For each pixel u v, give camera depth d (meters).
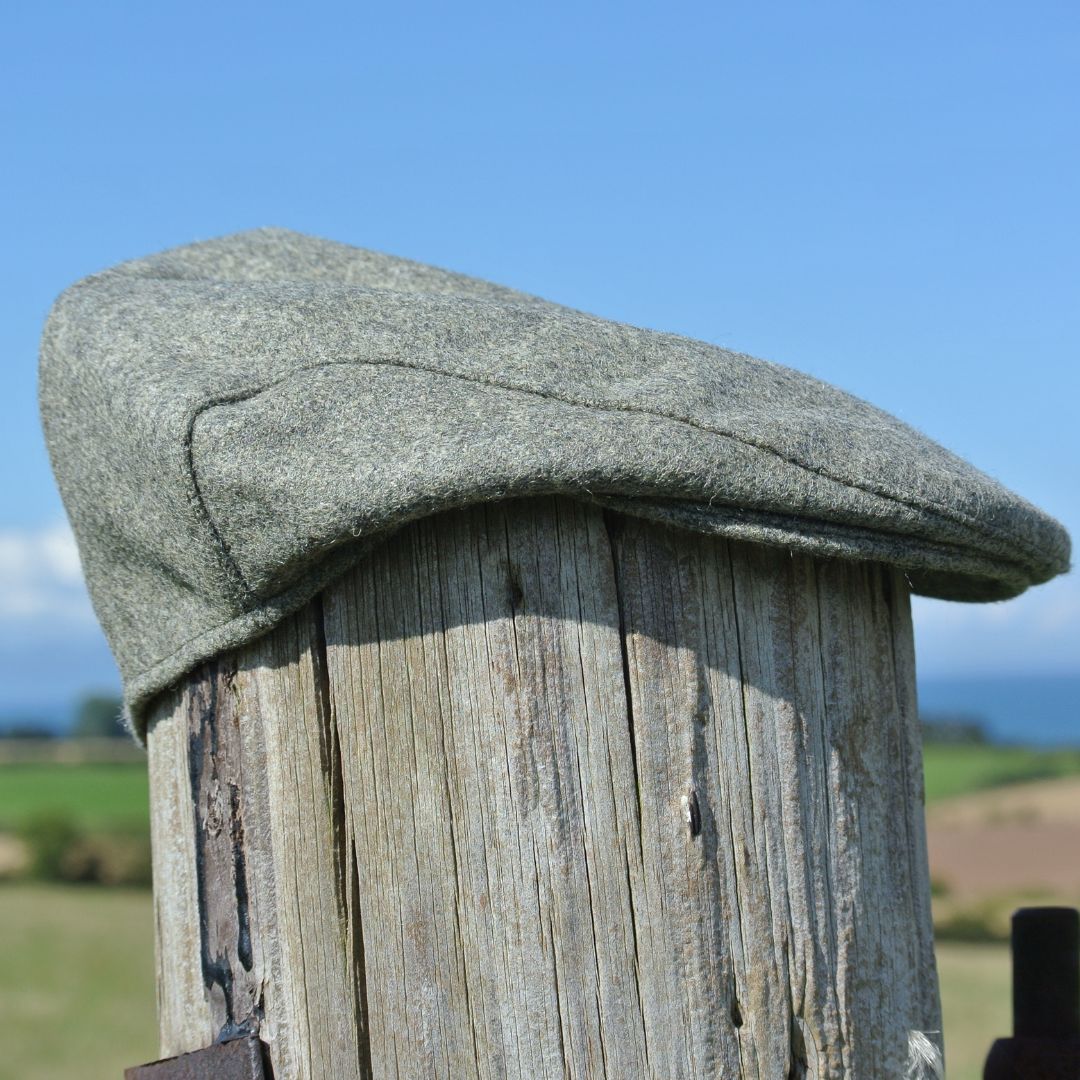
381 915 1.38
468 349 1.38
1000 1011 7.66
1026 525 1.54
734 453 1.32
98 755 41.03
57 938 12.30
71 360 1.51
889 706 1.56
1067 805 22.34
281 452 1.31
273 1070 1.43
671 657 1.39
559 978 1.34
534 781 1.35
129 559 1.53
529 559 1.37
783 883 1.42
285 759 1.43
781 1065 1.39
